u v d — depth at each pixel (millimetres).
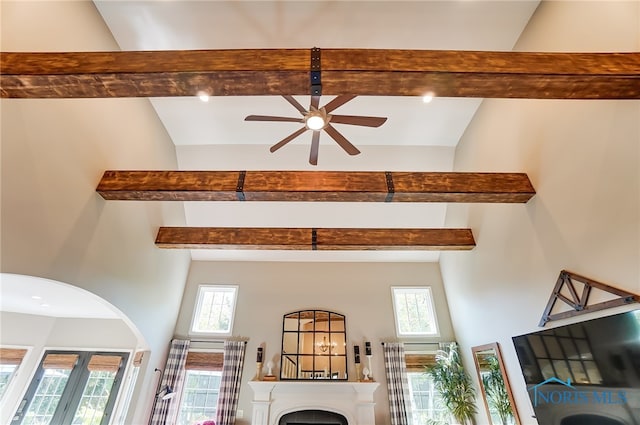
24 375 6332
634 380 2387
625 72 2359
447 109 5133
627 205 2578
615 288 2641
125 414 5086
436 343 6125
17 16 2740
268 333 6180
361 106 4977
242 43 4074
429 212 6434
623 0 2621
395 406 5492
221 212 6406
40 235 3053
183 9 3674
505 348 4340
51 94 2578
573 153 3176
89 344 6711
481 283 5027
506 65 2430
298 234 5133
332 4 3605
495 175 3898
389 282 6703
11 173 2760
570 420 2975
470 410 5148
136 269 4746
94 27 3654
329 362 5930
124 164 4355
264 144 5820
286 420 5449
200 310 6477
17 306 6031
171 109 5148
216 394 5793
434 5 3619
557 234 3371
